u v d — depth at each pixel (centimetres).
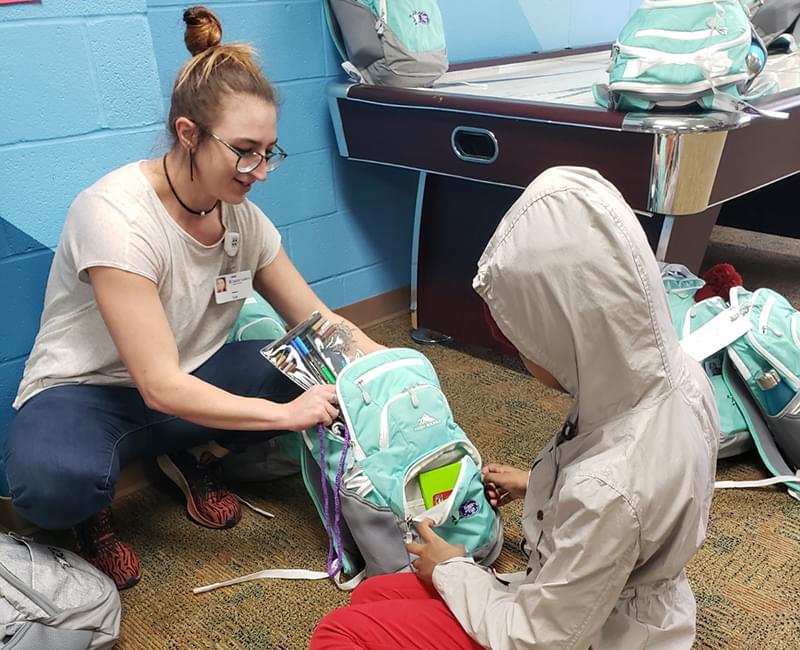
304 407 123
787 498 148
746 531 139
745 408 156
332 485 127
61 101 132
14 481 118
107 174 129
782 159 167
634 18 142
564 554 79
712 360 159
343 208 215
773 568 130
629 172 144
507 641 84
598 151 148
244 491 157
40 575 111
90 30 131
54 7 126
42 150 132
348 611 99
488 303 85
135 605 127
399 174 225
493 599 90
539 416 179
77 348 127
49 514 120
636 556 77
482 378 199
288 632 120
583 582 78
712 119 135
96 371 129
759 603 123
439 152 179
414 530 122
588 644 81
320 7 192
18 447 119
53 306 129
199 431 139
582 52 255
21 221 133
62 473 117
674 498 78
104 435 125
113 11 133
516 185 166
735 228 283
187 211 124
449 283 210
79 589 113
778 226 270
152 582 132
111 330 118
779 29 226
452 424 132
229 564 136
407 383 129
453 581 95
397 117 184
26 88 127
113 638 115
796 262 276
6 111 126
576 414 89
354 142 198
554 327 80
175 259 124
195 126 113
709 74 135
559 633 80
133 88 140
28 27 125
